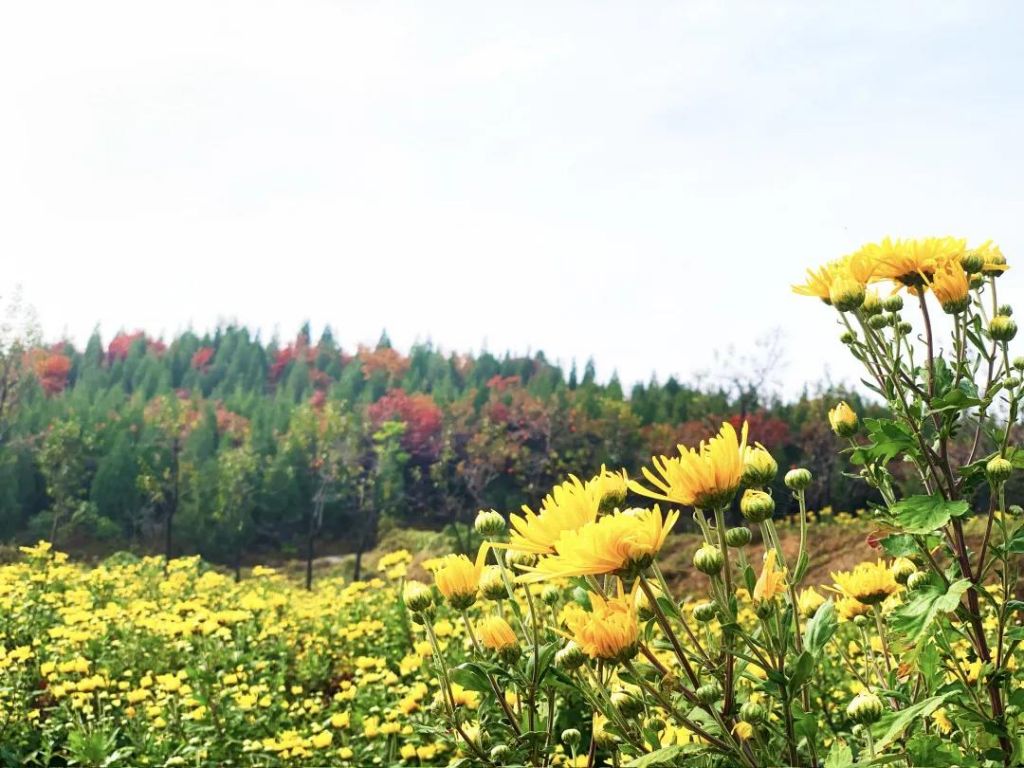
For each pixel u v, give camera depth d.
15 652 7.39
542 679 2.25
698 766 2.01
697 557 1.87
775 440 46.78
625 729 1.98
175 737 6.48
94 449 72.12
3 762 6.25
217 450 78.81
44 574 12.02
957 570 2.27
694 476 1.82
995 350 2.31
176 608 8.94
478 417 84.50
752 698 2.87
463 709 3.41
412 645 8.35
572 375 134.12
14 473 68.12
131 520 67.38
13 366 49.94
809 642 1.93
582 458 69.19
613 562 1.74
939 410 2.19
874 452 2.29
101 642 8.61
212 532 67.25
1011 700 2.12
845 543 16.48
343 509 74.69
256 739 6.64
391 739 5.52
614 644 1.78
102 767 5.79
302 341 152.00
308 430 75.88
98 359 146.75
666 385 96.31
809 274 2.50
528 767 2.25
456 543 41.34
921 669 2.21
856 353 2.38
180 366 140.25
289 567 66.00
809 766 1.90
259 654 8.59
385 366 137.25
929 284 2.35
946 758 1.99
